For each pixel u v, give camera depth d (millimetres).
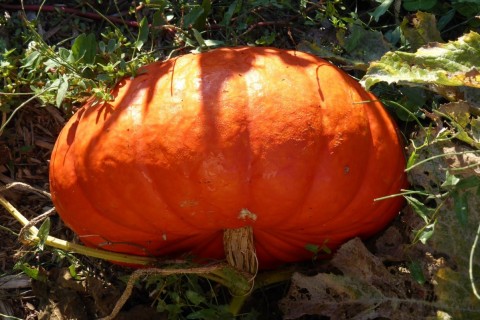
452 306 994
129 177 932
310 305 1035
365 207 979
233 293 1074
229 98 925
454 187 979
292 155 918
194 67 961
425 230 1006
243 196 918
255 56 970
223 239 1026
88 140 957
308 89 949
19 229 1161
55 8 1208
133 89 971
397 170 1001
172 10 1193
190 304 1095
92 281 1125
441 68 1015
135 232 975
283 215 943
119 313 1101
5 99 1143
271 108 924
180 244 1038
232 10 1168
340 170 938
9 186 1095
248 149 914
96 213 964
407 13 1216
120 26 1218
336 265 1028
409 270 1014
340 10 1217
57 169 986
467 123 1016
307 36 1206
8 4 1210
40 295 1131
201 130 914
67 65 1062
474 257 996
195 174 912
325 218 961
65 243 1057
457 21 1207
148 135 929
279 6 1175
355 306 1022
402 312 1009
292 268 1107
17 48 1189
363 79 1015
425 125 1108
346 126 948
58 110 1178
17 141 1178
